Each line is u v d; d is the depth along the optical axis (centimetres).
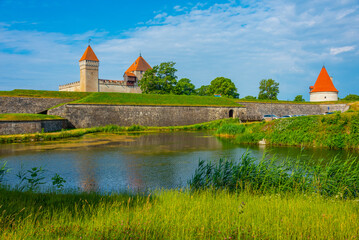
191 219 702
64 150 2714
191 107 6588
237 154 2517
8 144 3119
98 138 3812
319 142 2880
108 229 630
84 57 9100
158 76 8388
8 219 664
